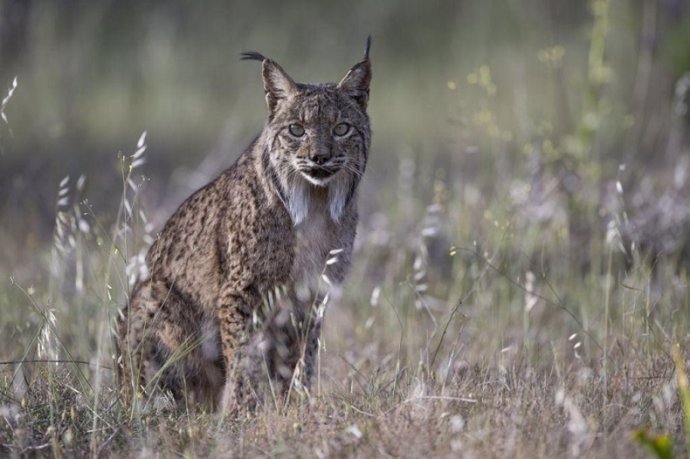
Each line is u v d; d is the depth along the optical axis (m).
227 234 11.13
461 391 9.81
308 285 11.21
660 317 12.55
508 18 32.66
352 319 14.17
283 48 33.56
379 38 34.91
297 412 9.74
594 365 11.52
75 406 9.91
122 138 26.44
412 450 8.45
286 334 11.30
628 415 9.26
